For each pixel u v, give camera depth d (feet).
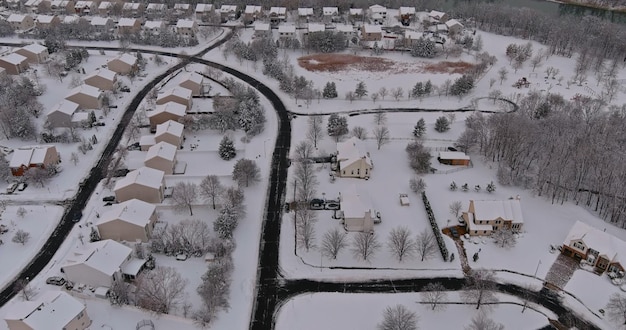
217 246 365.20
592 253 367.45
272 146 508.53
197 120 531.50
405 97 620.90
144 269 353.72
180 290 327.26
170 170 458.50
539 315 330.95
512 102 612.70
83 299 330.75
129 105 589.73
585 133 485.97
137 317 318.45
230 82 622.95
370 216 389.80
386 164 483.92
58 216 408.46
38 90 592.60
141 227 371.35
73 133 516.32
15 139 509.76
